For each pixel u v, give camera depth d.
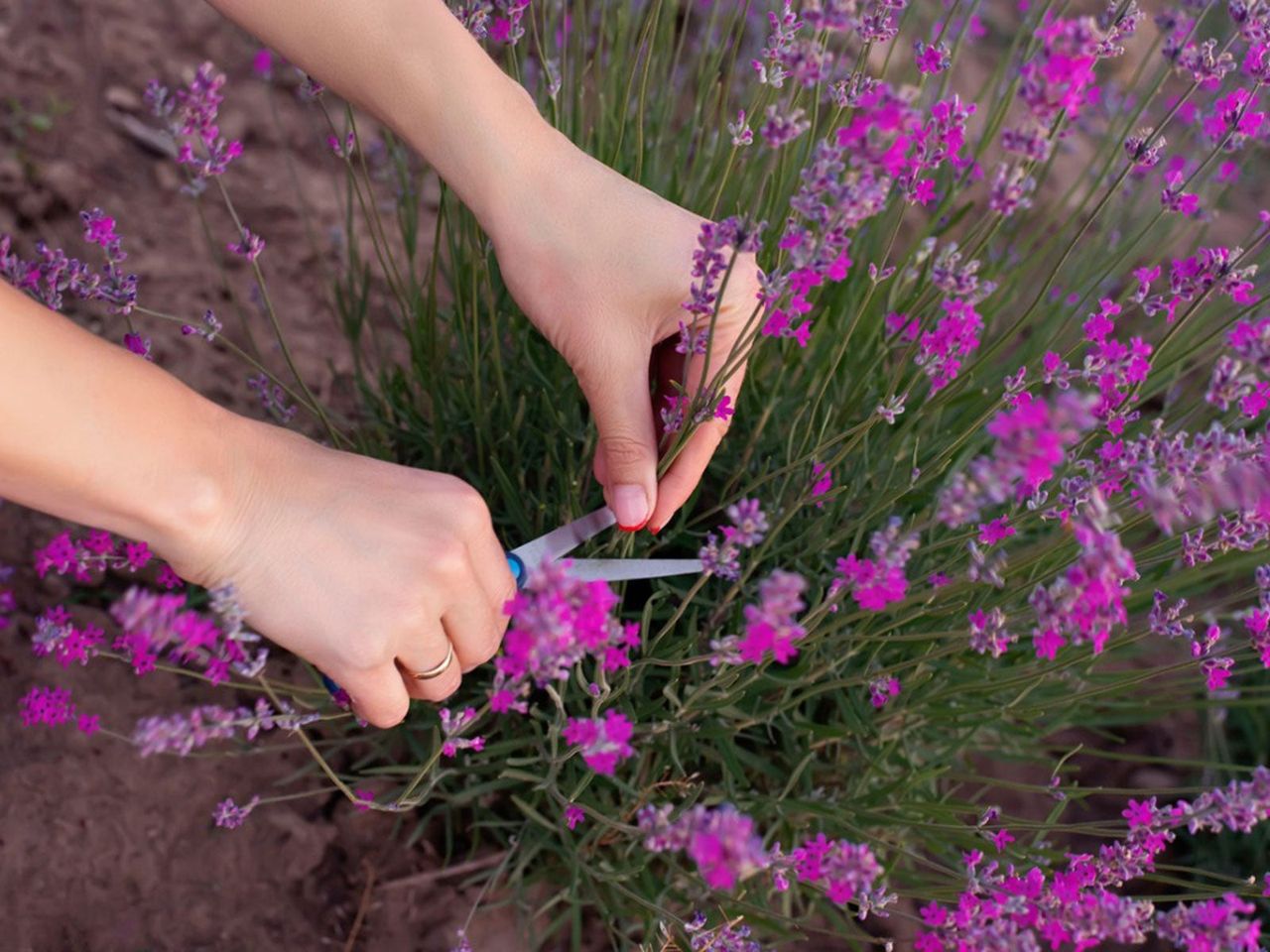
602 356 0.66
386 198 1.08
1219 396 0.58
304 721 0.60
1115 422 0.66
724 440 0.82
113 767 0.77
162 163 1.03
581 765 0.75
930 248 0.63
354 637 0.56
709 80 0.87
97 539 0.70
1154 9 1.47
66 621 0.69
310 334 0.99
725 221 0.57
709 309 0.60
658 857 0.77
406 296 0.87
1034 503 0.65
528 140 0.66
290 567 0.56
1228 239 1.22
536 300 0.67
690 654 0.75
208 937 0.74
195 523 0.55
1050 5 0.75
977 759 0.92
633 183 0.67
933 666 0.76
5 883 0.73
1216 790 0.61
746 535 0.59
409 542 0.57
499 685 0.56
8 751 0.76
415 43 0.65
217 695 0.81
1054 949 0.61
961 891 0.68
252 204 1.04
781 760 0.81
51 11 1.07
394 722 0.60
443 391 0.83
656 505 0.68
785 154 0.76
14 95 1.01
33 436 0.51
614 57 0.87
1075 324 0.89
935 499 0.78
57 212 0.98
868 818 0.74
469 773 0.76
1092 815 0.92
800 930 0.76
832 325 0.83
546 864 0.79
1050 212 0.91
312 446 0.59
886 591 0.55
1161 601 0.68
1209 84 0.79
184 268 0.99
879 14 0.68
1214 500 0.60
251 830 0.77
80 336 0.53
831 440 0.69
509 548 0.80
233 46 1.11
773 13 0.68
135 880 0.75
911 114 0.53
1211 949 0.57
